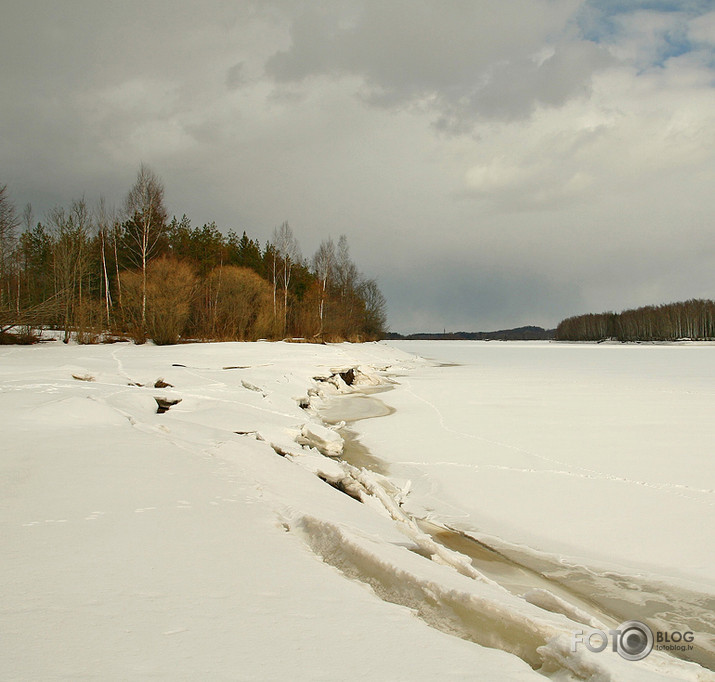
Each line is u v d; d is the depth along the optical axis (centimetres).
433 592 401
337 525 524
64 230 4291
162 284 3644
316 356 3005
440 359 5438
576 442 1349
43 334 4038
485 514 854
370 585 432
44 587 355
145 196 4022
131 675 253
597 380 3008
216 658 275
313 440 1304
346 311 6700
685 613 554
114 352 2792
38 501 555
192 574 393
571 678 313
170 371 1967
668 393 2358
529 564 677
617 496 918
